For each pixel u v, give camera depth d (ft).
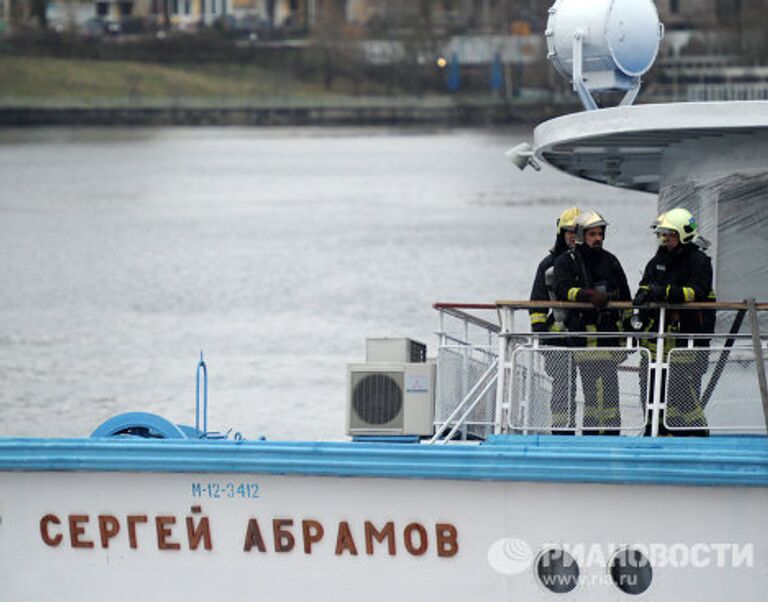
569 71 157.99
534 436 140.77
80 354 434.30
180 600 142.61
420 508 139.03
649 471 135.33
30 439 143.13
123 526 142.72
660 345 143.13
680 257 146.61
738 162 155.22
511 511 138.10
